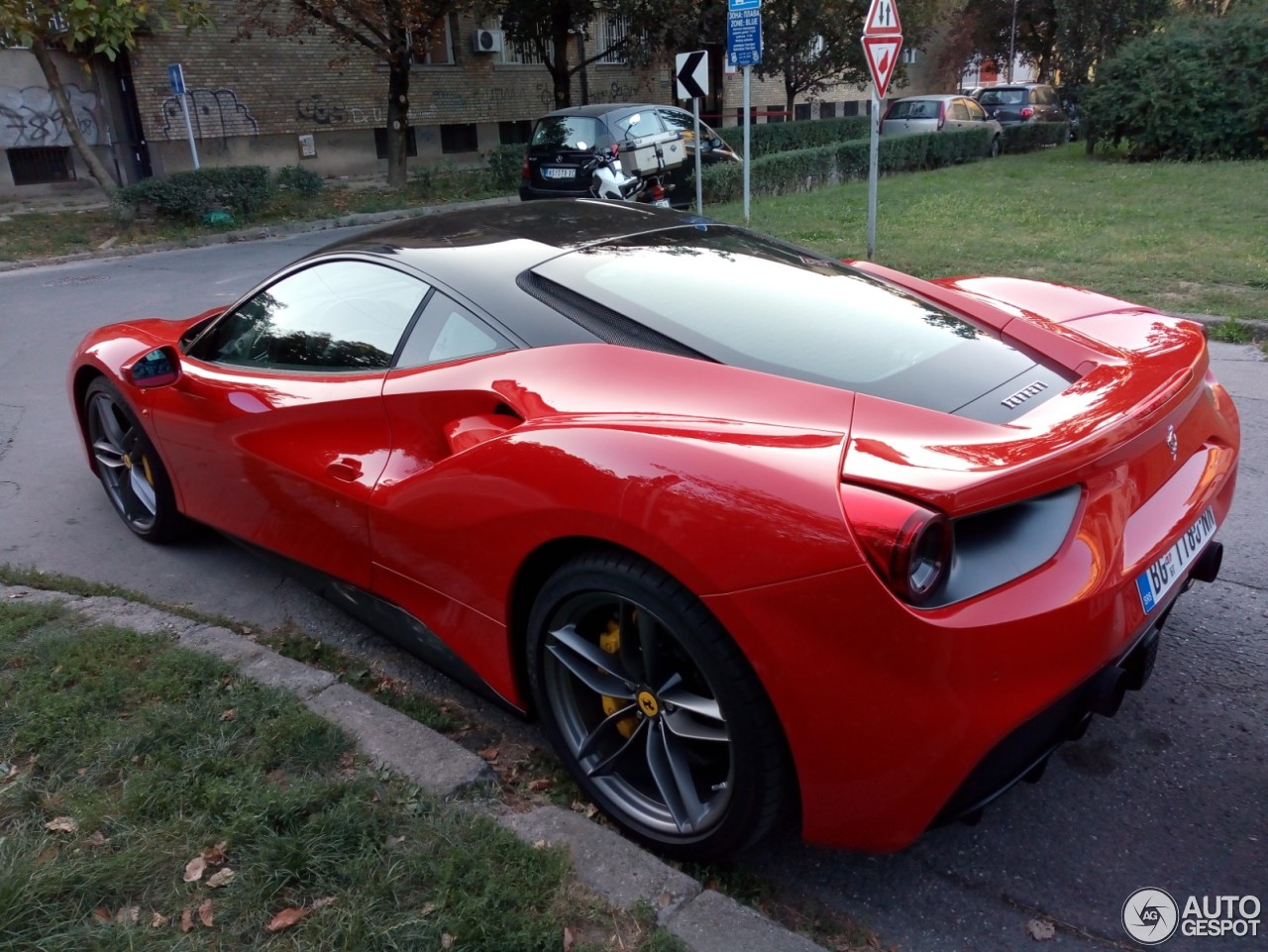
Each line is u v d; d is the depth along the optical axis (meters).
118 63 18.42
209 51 19.31
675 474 2.05
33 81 17.52
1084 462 2.07
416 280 2.92
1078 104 24.52
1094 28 27.36
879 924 2.22
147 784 2.43
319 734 2.63
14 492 4.96
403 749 2.59
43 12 13.89
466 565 2.53
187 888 2.12
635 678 2.33
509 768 2.77
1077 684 1.99
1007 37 40.06
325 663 3.35
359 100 21.89
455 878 2.14
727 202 15.74
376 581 2.94
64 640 3.14
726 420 2.16
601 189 13.86
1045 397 2.39
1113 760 2.76
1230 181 16.05
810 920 2.23
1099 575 2.02
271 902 2.08
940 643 1.84
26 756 2.59
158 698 2.83
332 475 2.97
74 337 8.62
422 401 2.73
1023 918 2.23
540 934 1.99
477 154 24.77
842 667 1.89
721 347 2.48
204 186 15.52
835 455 1.98
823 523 1.88
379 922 2.02
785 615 1.91
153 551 4.25
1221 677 3.12
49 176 18.11
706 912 2.09
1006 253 10.37
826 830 2.08
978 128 23.98
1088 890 2.31
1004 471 1.93
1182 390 2.47
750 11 11.51
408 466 2.79
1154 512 2.31
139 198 14.99
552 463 2.25
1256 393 5.91
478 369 2.63
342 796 2.39
